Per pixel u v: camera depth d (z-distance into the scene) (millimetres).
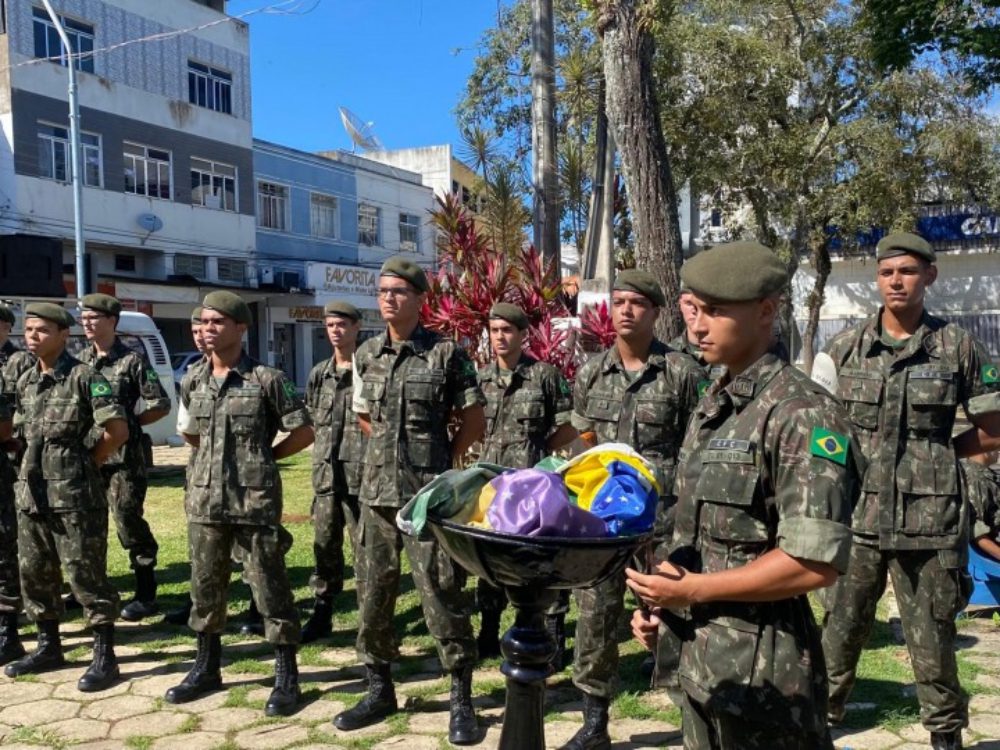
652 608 2193
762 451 2006
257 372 4145
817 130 17984
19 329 9359
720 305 2047
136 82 21828
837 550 1850
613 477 2158
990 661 4352
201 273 23781
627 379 4125
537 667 2256
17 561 4746
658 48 15898
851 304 23500
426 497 2158
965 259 22734
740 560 2033
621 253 10742
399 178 31531
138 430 5641
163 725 3846
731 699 2016
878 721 3701
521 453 5031
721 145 17641
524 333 5207
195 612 4125
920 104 17438
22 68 19172
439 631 3658
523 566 2031
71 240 20312
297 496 9703
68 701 4129
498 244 9219
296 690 4031
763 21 17953
